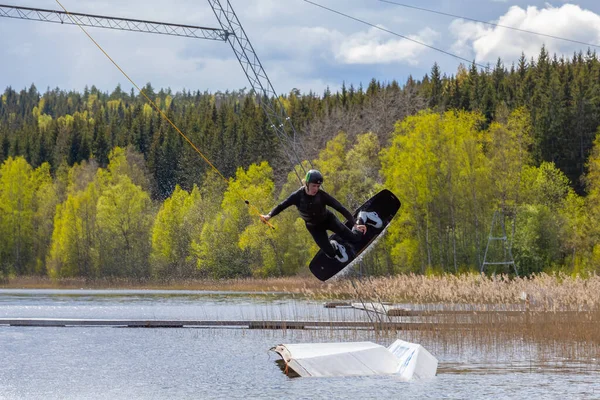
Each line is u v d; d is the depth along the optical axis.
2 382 24.36
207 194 140.62
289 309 52.31
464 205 97.44
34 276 140.50
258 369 26.61
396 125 98.19
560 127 137.38
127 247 129.25
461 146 96.31
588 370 26.19
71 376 25.39
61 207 143.12
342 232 22.44
